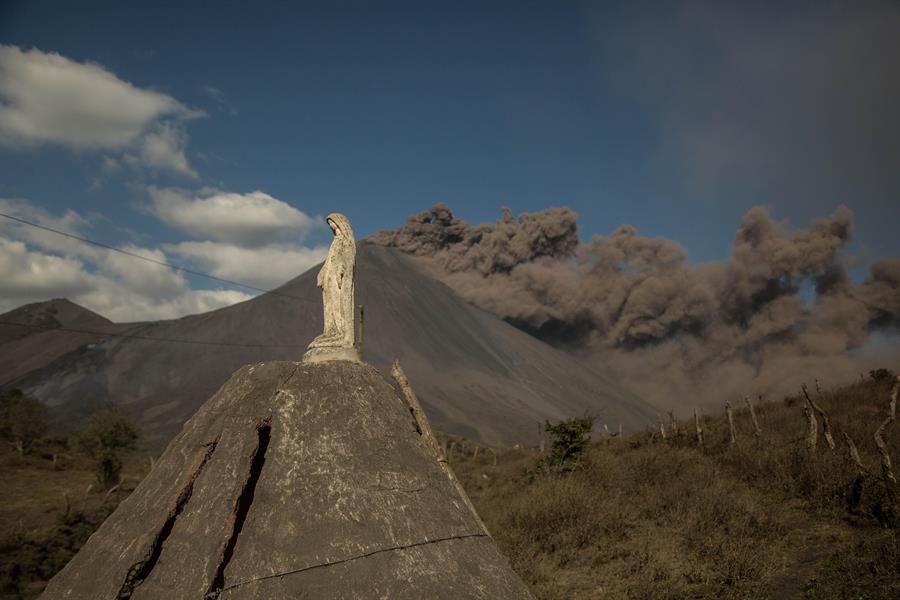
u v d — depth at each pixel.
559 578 12.48
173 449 7.18
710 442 22.00
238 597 5.91
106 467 36.12
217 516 6.32
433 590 6.30
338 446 6.98
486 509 18.86
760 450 18.47
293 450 6.86
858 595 9.35
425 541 6.62
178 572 6.02
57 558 20.88
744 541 12.24
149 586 6.02
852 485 13.56
